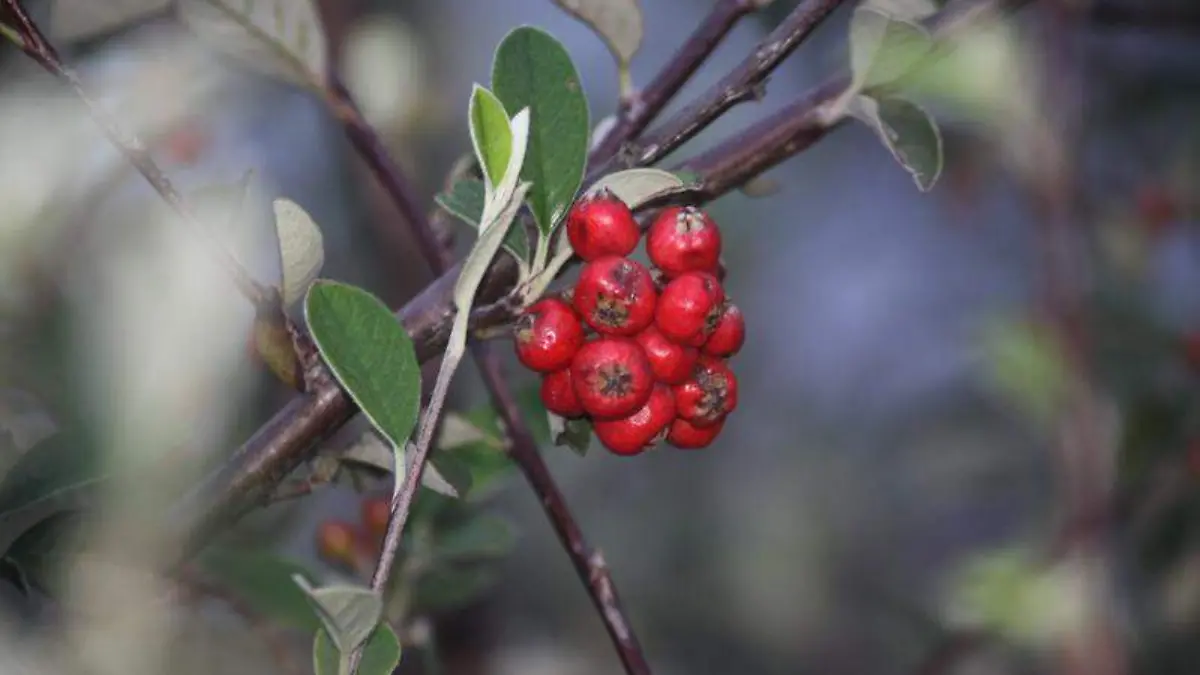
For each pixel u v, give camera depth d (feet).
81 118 1.14
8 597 1.01
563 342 1.00
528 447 1.13
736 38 2.36
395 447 0.95
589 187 1.03
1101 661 1.44
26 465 0.98
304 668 1.26
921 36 1.05
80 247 1.13
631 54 1.08
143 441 0.95
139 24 1.13
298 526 1.40
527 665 2.24
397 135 1.37
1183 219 1.94
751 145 1.07
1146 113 2.13
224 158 1.48
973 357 1.61
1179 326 1.88
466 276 0.95
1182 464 1.70
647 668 1.11
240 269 0.99
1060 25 1.47
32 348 1.11
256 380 1.22
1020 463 2.21
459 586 1.31
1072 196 1.50
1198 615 1.78
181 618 1.17
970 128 1.47
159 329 0.94
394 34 1.38
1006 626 1.45
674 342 1.01
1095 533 1.47
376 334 0.95
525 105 0.99
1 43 1.13
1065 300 1.51
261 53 1.12
